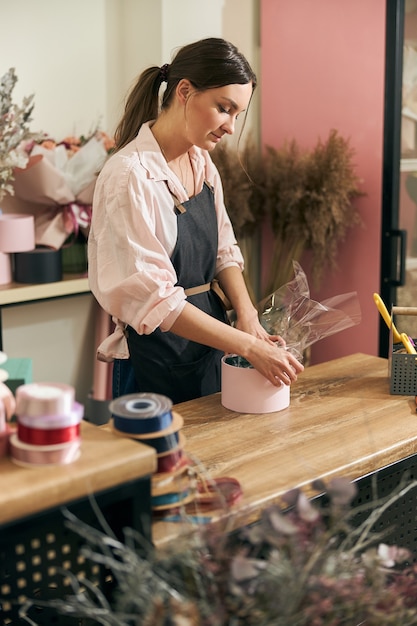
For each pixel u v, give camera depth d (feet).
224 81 6.98
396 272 12.61
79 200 12.09
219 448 5.98
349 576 3.95
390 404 6.98
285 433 6.30
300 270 7.66
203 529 4.06
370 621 3.94
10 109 11.40
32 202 12.02
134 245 7.05
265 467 5.65
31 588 4.62
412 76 12.13
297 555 3.80
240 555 3.92
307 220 13.05
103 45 12.98
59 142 12.73
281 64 13.80
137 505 4.66
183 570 4.02
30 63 12.25
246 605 3.76
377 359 8.32
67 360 13.37
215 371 8.25
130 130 7.97
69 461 4.47
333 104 13.17
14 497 4.12
